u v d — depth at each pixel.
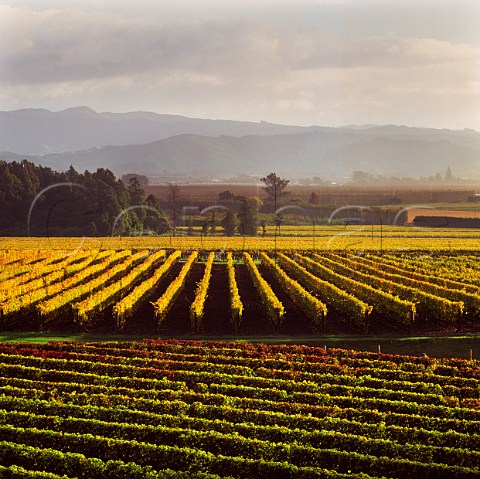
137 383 32.00
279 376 33.75
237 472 22.86
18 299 54.53
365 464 23.34
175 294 62.81
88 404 28.75
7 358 35.62
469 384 33.31
